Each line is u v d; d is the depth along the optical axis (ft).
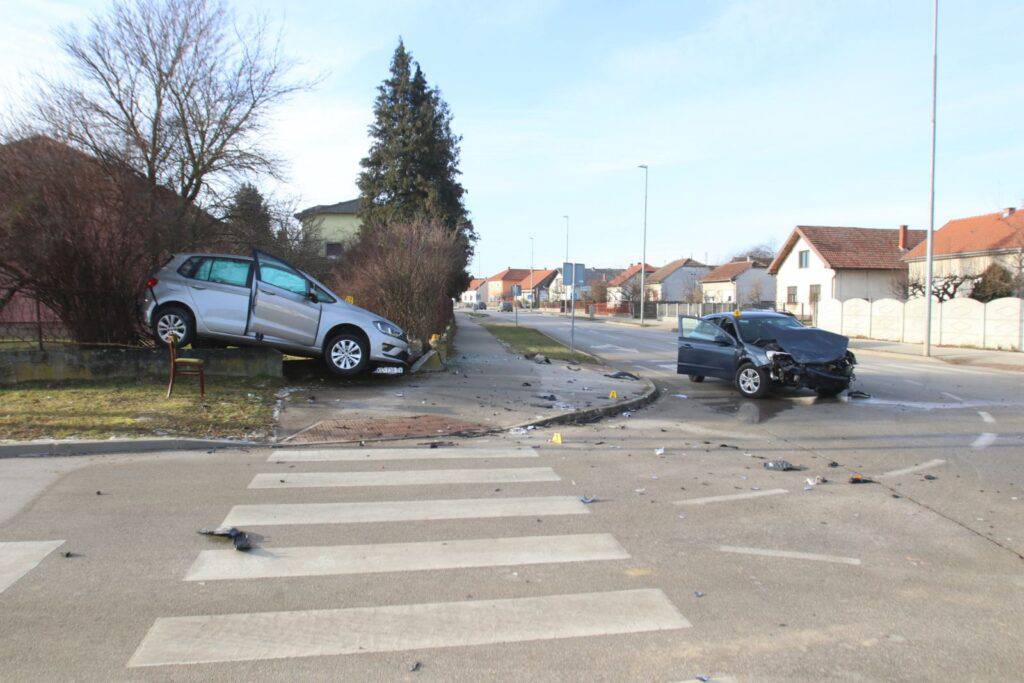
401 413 31.45
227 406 30.55
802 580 13.73
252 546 15.26
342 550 15.12
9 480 20.35
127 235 37.37
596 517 17.60
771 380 38.81
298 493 19.44
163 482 20.38
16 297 36.94
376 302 59.36
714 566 14.43
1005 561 14.82
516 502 18.83
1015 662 10.61
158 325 36.27
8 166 33.94
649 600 12.75
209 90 47.09
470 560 14.64
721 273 235.40
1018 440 27.91
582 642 11.18
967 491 20.30
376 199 119.14
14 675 9.98
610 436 28.71
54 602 12.40
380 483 20.62
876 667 10.44
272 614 12.06
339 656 10.68
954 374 52.80
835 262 140.15
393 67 121.49
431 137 116.78
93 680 9.87
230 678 10.00
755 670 10.34
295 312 37.09
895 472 22.65
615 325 152.46
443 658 10.66
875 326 91.61
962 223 129.59
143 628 11.48
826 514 17.98
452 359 55.77
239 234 50.57
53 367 34.94
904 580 13.78
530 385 41.57
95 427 26.12
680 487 20.54
